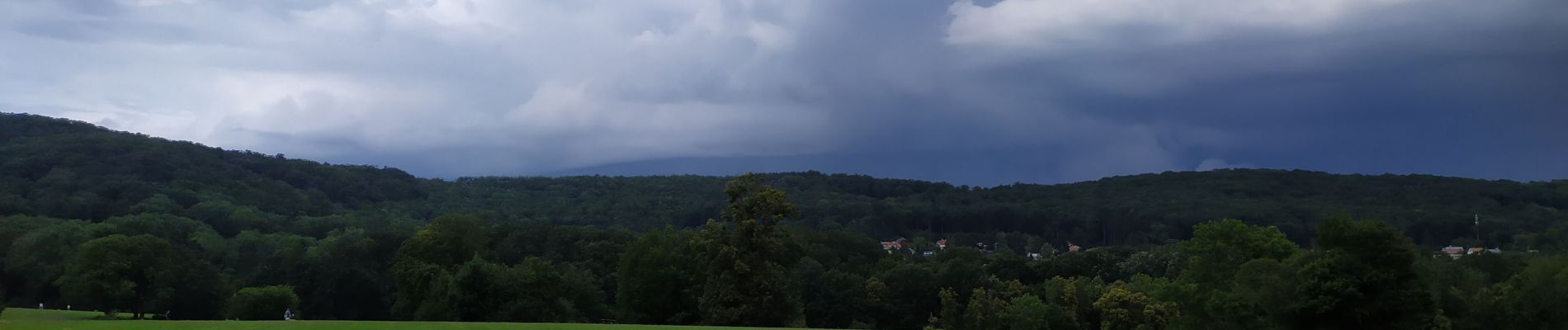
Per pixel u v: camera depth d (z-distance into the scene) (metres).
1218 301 50.91
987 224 187.12
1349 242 44.38
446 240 76.62
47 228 101.25
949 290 92.88
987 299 89.31
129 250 77.19
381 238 94.06
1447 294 48.31
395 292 83.81
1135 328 83.62
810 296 91.00
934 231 189.25
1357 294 43.31
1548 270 48.34
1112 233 168.75
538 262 68.62
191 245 106.62
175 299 80.19
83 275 74.94
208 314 83.19
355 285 86.94
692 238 63.97
